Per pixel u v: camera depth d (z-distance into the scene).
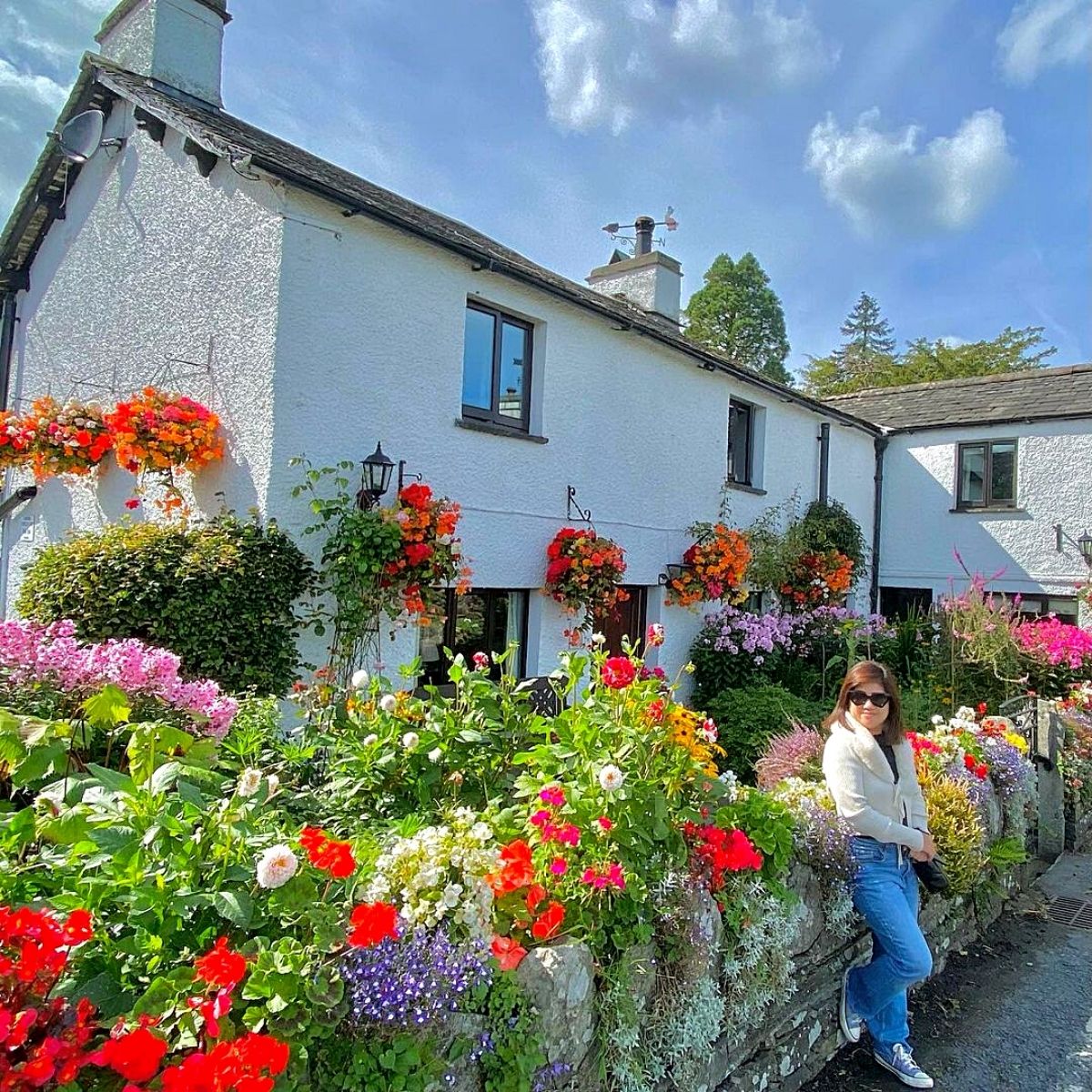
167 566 4.96
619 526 8.61
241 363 5.77
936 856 3.76
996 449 12.92
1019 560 12.45
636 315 9.50
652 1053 2.28
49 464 6.54
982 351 33.12
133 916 1.61
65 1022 1.38
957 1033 3.41
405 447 6.37
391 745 3.14
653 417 9.09
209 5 7.48
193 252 6.29
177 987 1.49
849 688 3.28
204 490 6.04
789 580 10.90
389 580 5.75
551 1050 1.94
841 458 13.06
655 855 2.47
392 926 1.66
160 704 3.07
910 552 13.73
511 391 7.59
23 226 8.31
